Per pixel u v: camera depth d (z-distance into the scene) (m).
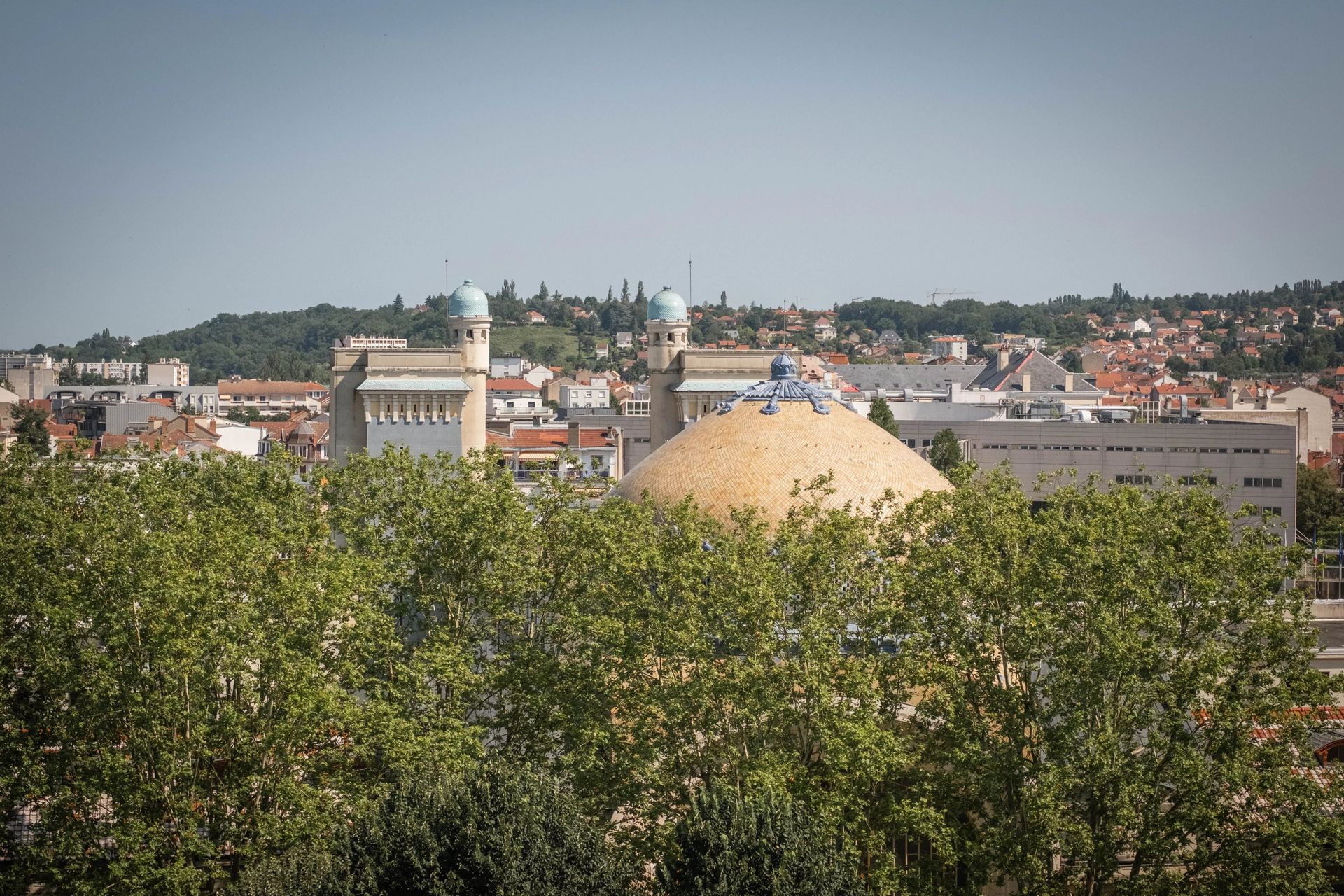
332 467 145.38
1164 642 98.00
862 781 94.38
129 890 97.12
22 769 100.56
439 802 88.69
